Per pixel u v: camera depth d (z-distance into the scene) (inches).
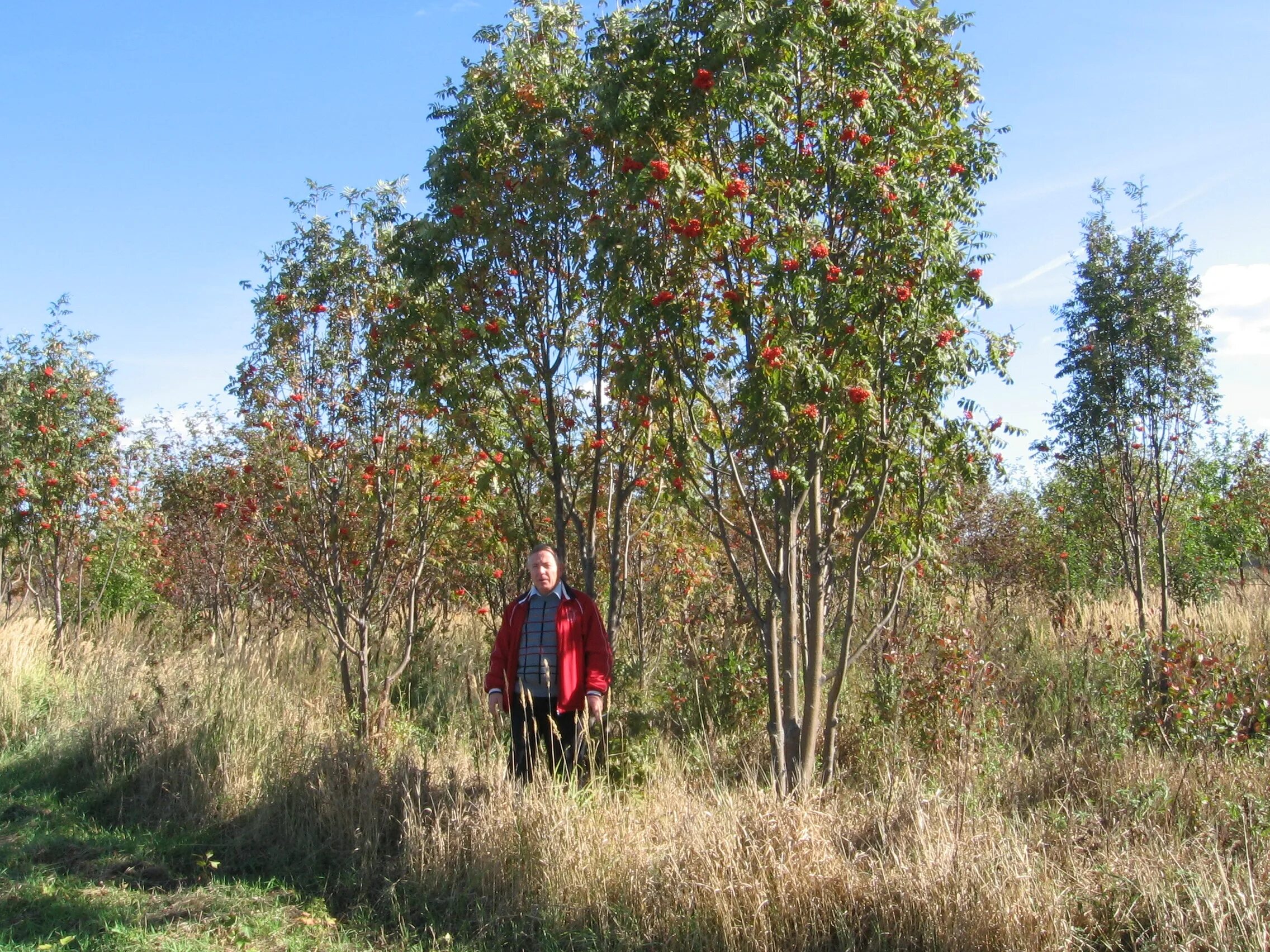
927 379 194.7
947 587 317.7
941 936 141.6
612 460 249.8
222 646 354.9
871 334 192.9
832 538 229.6
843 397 184.7
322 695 304.0
